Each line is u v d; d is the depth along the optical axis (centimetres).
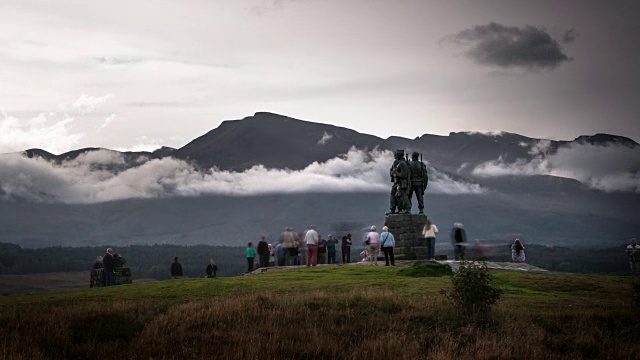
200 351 2561
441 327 2889
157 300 3547
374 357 2475
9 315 2964
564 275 4569
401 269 4575
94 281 5219
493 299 3125
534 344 2662
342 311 3084
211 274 5669
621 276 4638
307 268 5106
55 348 2603
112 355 2552
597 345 2717
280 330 2786
